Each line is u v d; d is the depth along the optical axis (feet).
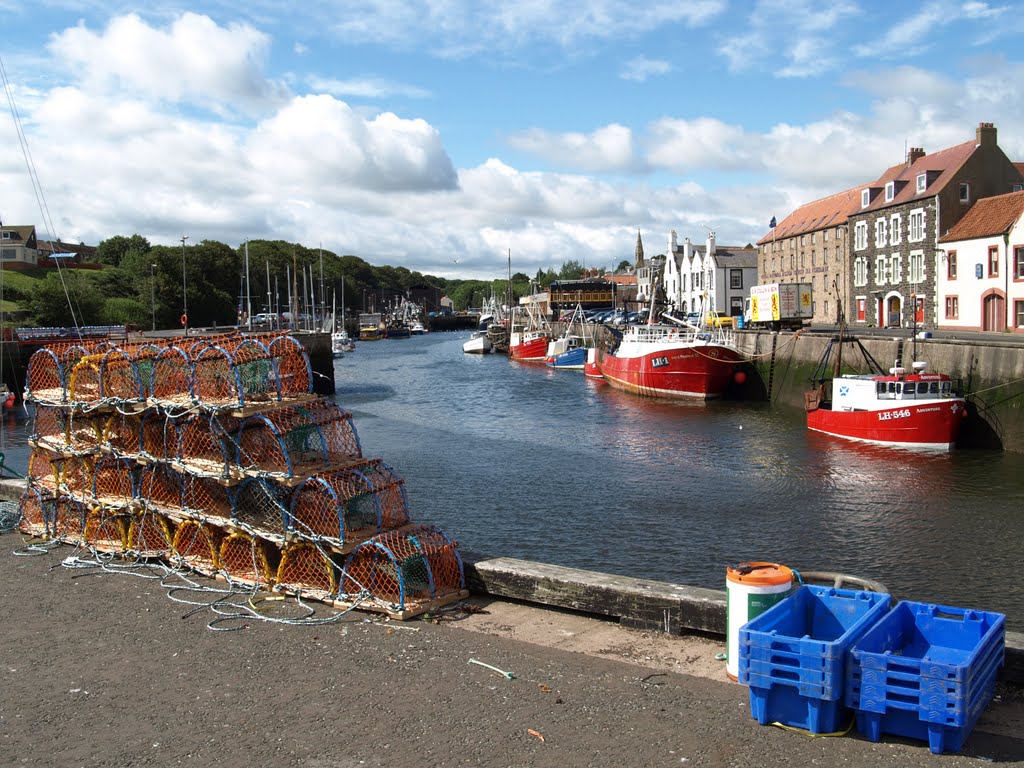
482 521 62.44
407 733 19.72
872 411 93.25
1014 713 19.69
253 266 431.84
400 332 491.72
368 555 28.55
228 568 32.04
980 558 52.06
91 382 36.88
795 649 18.83
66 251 401.29
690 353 142.82
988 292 133.08
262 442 31.14
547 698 21.29
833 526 59.77
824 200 217.97
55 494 38.19
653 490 72.02
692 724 19.63
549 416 125.39
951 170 147.84
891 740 18.56
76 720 20.83
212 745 19.44
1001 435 88.38
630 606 26.50
